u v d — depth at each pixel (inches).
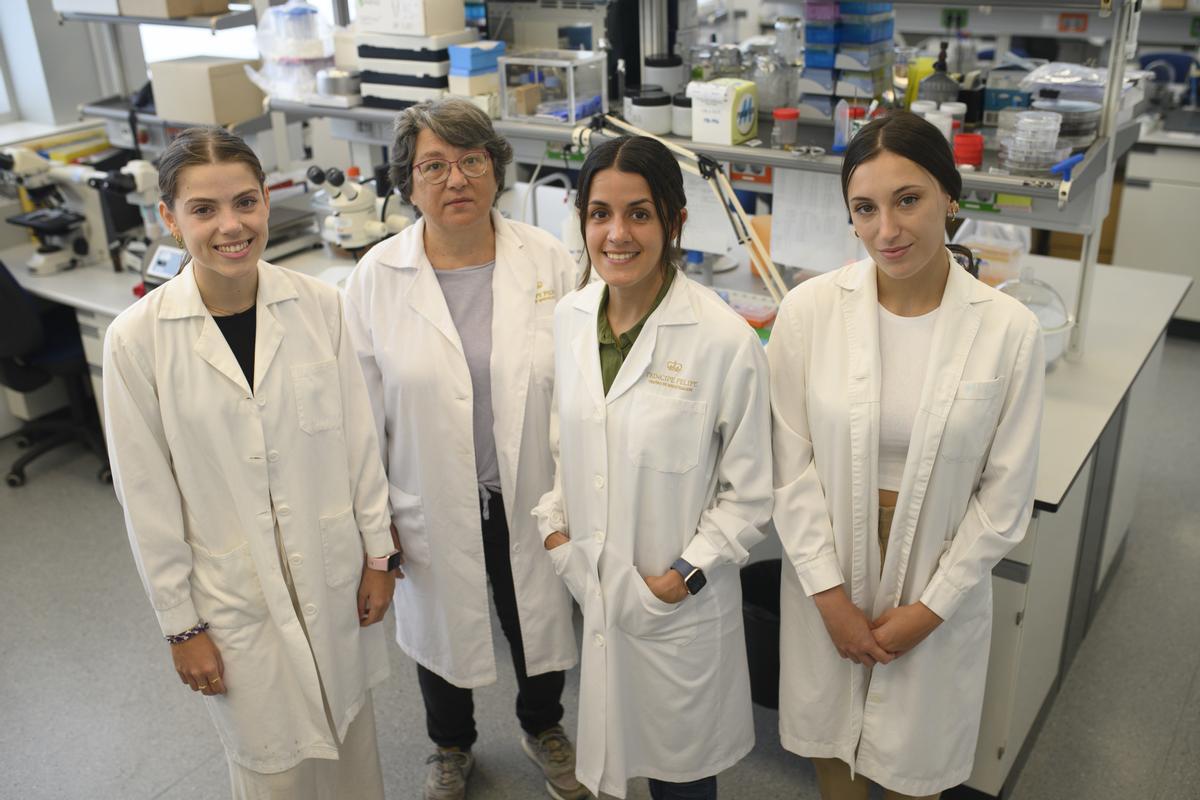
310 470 68.1
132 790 94.4
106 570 126.9
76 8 138.3
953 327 63.2
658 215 62.1
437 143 69.7
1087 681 104.6
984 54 148.9
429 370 75.2
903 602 68.6
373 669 77.0
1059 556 86.9
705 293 66.4
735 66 108.9
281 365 65.8
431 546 78.9
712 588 68.7
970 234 114.7
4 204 150.1
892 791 72.8
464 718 90.3
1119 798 90.5
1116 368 98.0
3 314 131.0
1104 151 90.7
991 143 97.8
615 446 66.5
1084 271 96.0
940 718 70.0
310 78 125.8
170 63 138.1
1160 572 121.4
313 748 71.9
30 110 163.9
